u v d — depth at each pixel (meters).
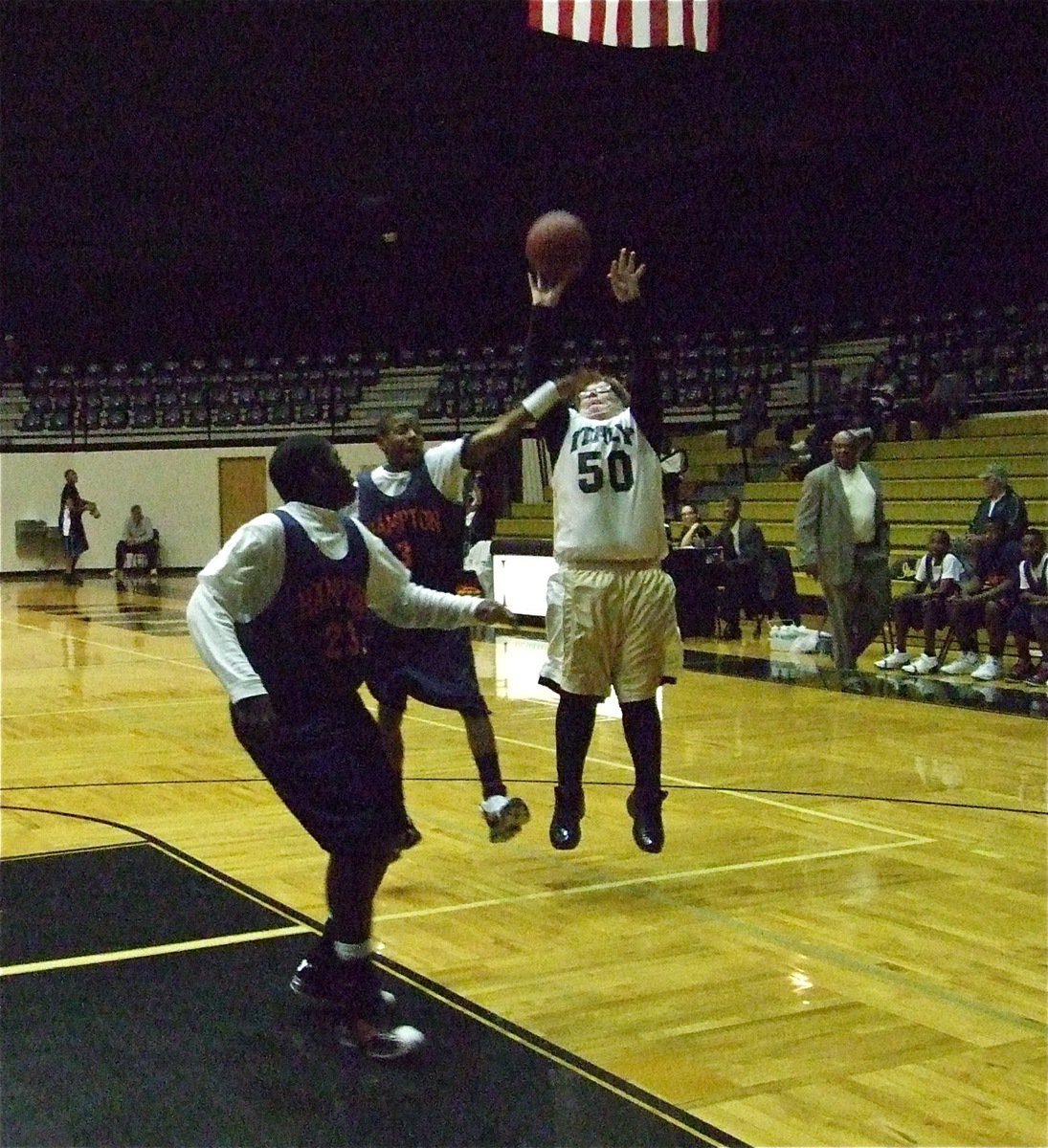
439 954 4.41
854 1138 3.13
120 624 16.25
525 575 14.62
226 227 23.91
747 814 6.32
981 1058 3.57
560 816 5.23
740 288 21.92
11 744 8.44
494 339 24.73
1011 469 14.71
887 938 4.55
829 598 10.66
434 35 18.77
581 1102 3.31
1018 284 19.08
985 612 10.67
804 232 21.19
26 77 19.41
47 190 22.66
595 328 22.75
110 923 4.74
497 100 19.73
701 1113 3.26
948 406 15.99
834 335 20.16
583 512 5.11
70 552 24.27
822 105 18.36
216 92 19.75
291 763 3.56
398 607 3.81
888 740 8.12
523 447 21.05
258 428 26.05
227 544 3.54
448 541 5.31
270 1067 3.51
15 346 26.34
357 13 18.27
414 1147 3.08
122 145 21.08
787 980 4.17
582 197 21.81
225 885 5.21
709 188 21.33
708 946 4.48
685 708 9.34
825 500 10.40
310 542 3.59
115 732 8.88
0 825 6.27
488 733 5.22
